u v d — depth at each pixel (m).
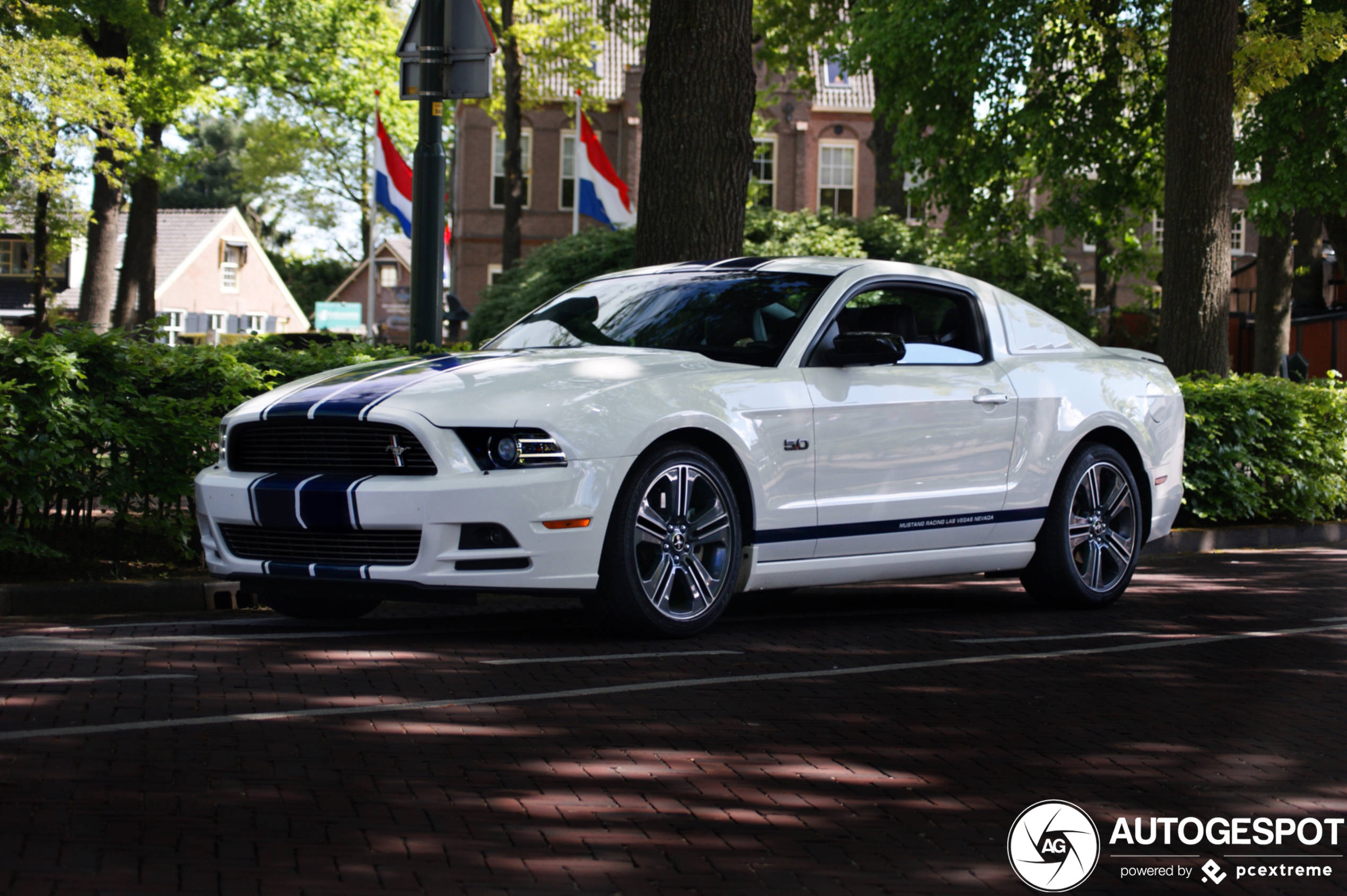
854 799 3.83
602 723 4.62
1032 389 7.58
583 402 5.89
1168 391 8.54
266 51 36.53
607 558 5.97
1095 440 8.05
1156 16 22.67
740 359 6.66
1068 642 6.61
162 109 27.34
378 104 28.81
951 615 7.52
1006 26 24.30
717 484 6.26
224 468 6.30
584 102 31.56
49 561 7.77
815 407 6.59
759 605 7.81
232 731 4.33
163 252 64.06
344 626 6.62
